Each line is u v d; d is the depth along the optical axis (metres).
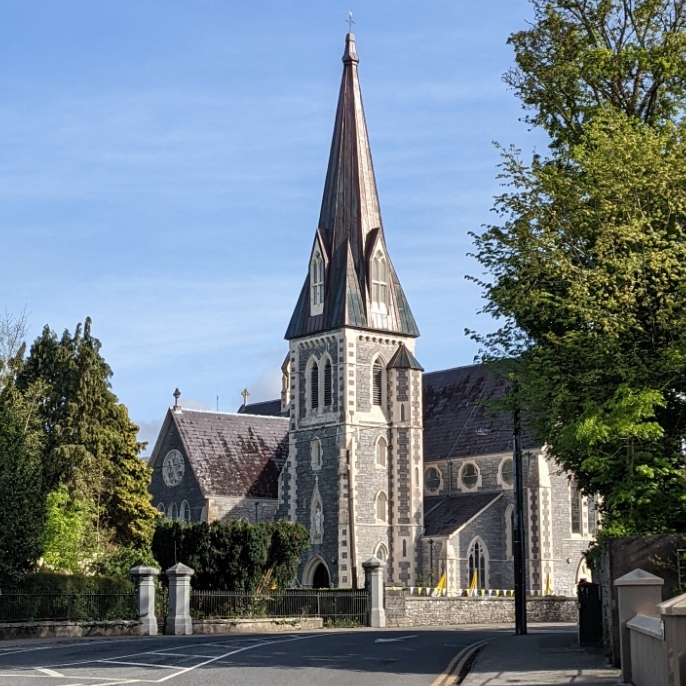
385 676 24.39
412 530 77.81
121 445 66.31
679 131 31.72
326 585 78.44
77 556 58.66
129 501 65.88
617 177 30.06
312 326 80.69
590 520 76.94
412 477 78.56
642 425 26.88
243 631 48.53
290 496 81.19
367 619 54.75
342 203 81.25
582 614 32.28
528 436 76.31
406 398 79.38
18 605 42.50
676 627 16.12
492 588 76.69
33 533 47.81
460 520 76.94
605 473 28.80
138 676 23.75
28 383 66.50
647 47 35.66
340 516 77.00
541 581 73.69
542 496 74.44
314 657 29.47
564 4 36.22
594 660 27.47
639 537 25.91
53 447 64.44
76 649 32.75
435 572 75.88
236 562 53.72
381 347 80.06
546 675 24.00
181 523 54.91
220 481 84.88
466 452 80.75
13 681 22.69
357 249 80.50
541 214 31.31
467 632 45.88
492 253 32.84
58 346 67.88
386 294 80.81
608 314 28.83
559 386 28.89
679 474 27.92
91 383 66.12
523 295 30.52
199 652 30.91
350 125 81.88
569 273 29.75
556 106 36.28
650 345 29.20
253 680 23.03
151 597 44.91
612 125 30.97
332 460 78.38
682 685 16.00
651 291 29.28
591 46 35.88
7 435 49.28
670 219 30.61
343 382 78.19
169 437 87.75
